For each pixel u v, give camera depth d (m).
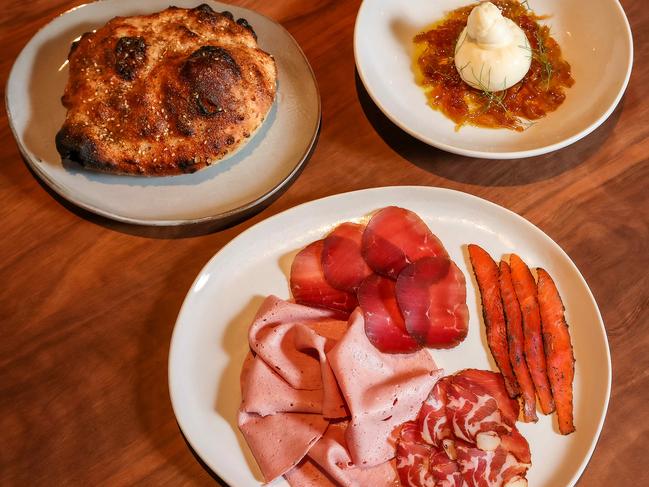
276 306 0.40
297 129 0.46
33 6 0.50
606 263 0.45
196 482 0.38
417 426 0.39
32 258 0.43
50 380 0.40
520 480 0.37
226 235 0.44
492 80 0.47
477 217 0.45
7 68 0.48
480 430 0.38
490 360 0.41
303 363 0.39
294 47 0.48
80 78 0.43
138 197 0.43
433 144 0.44
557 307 0.42
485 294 0.42
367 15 0.50
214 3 0.49
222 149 0.43
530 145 0.46
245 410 0.37
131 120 0.42
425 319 0.41
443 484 0.37
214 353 0.40
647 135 0.49
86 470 0.38
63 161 0.43
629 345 0.43
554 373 0.40
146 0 0.49
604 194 0.47
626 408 0.41
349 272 0.42
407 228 0.43
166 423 0.39
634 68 0.51
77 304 0.42
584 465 0.38
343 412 0.38
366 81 0.46
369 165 0.47
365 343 0.39
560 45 0.51
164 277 0.43
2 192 0.44
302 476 0.38
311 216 0.44
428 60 0.50
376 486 0.37
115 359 0.41
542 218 0.46
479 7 0.46
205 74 0.42
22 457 0.38
